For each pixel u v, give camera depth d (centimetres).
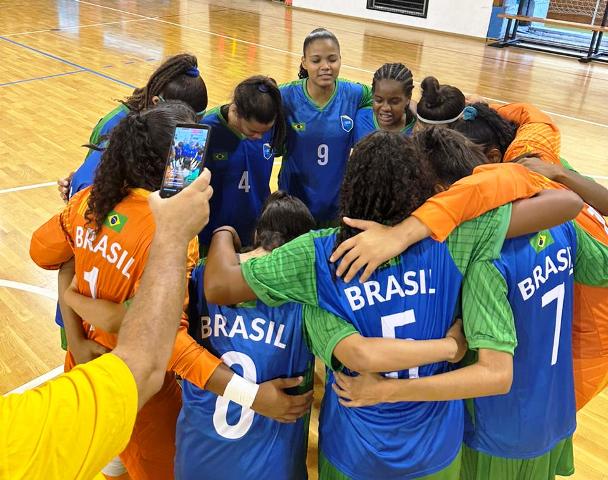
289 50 1047
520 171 141
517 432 152
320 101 284
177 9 1463
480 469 160
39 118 640
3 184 477
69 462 78
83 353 172
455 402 143
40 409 77
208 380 148
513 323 133
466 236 132
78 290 165
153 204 105
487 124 195
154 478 192
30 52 945
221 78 835
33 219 423
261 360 150
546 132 190
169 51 998
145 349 90
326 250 134
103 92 747
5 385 269
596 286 167
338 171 296
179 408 187
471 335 131
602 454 241
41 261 177
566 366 157
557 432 159
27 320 317
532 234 143
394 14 1334
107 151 151
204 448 155
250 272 134
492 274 133
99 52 970
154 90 227
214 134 247
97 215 152
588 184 161
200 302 157
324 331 132
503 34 1223
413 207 131
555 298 147
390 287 130
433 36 1246
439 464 140
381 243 125
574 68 1005
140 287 97
